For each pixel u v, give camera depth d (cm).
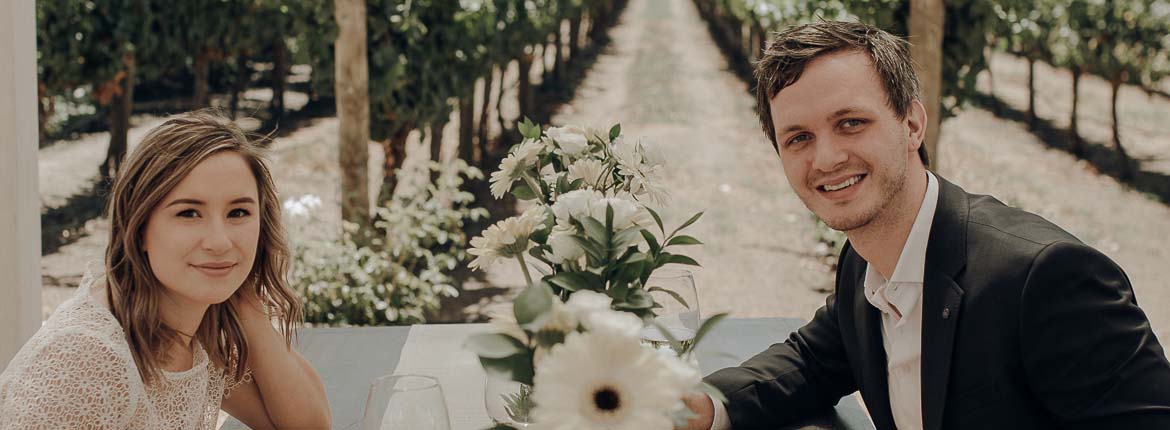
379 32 617
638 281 128
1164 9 956
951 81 634
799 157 151
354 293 472
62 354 134
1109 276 141
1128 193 909
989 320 145
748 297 621
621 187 158
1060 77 1717
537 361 100
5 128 261
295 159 977
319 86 626
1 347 267
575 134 158
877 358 166
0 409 134
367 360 220
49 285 601
